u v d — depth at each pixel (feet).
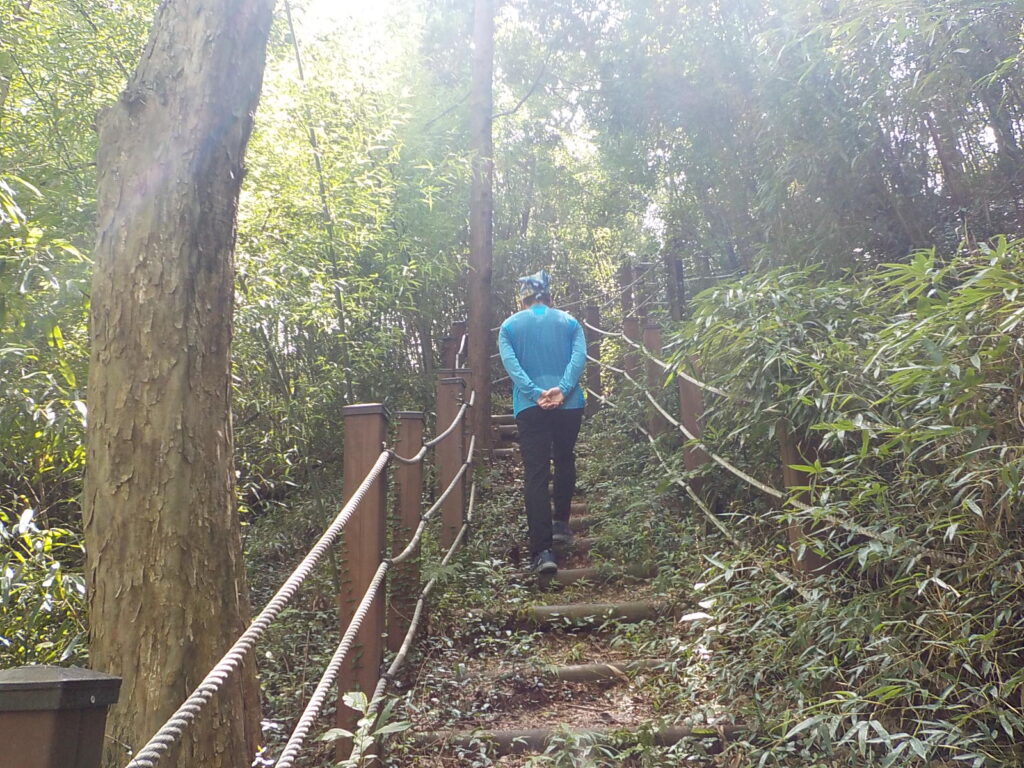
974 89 10.18
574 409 14.52
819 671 7.25
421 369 26.27
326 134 16.08
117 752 6.59
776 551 9.62
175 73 7.75
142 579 6.89
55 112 11.80
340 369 16.78
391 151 18.53
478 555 14.62
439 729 9.08
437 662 10.71
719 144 17.33
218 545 7.27
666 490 13.32
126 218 7.47
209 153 7.72
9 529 8.42
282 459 14.34
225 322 7.78
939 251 11.22
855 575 8.40
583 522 16.66
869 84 11.37
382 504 8.37
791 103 12.05
